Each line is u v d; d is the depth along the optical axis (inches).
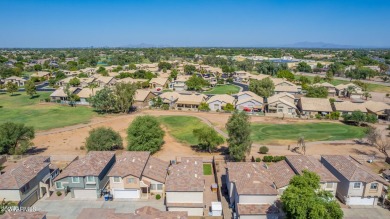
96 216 1635.1
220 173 2138.3
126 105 3922.2
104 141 2438.5
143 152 2101.4
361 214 1660.9
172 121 3526.1
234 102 4205.2
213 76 7012.8
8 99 4813.0
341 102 3969.0
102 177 1883.6
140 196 1830.7
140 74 6584.6
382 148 2432.3
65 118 3693.4
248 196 1566.2
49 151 2600.9
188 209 1641.2
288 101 4192.9
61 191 1887.3
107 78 6018.7
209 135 2456.9
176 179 1717.5
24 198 1689.2
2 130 2418.8
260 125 3383.4
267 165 2036.2
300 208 1275.8
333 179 1727.4
